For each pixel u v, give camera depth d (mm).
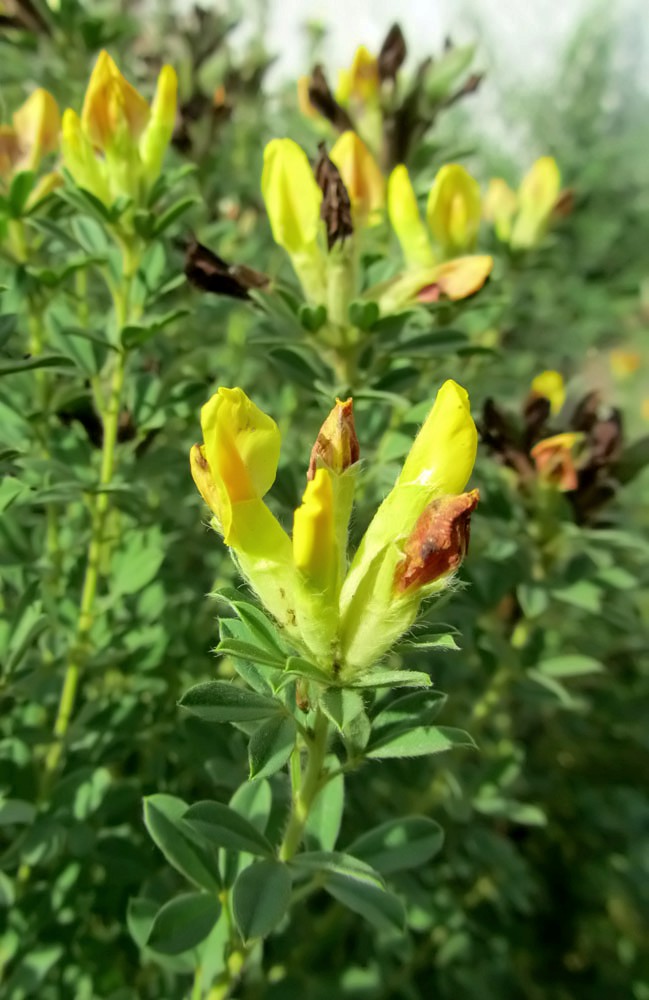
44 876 91
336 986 102
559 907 145
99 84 79
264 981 100
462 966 124
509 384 142
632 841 139
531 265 139
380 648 49
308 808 55
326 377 87
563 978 138
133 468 96
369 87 117
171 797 67
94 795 81
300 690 52
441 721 118
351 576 49
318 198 79
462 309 103
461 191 97
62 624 96
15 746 86
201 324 132
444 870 125
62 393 98
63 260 118
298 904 108
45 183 92
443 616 100
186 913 63
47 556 102
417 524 47
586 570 99
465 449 48
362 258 97
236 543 49
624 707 142
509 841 142
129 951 98
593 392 97
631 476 95
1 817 71
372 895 62
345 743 54
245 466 48
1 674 78
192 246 84
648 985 136
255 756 49
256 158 183
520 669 103
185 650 108
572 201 134
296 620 50
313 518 45
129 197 80
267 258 155
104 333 94
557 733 151
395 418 102
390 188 90
